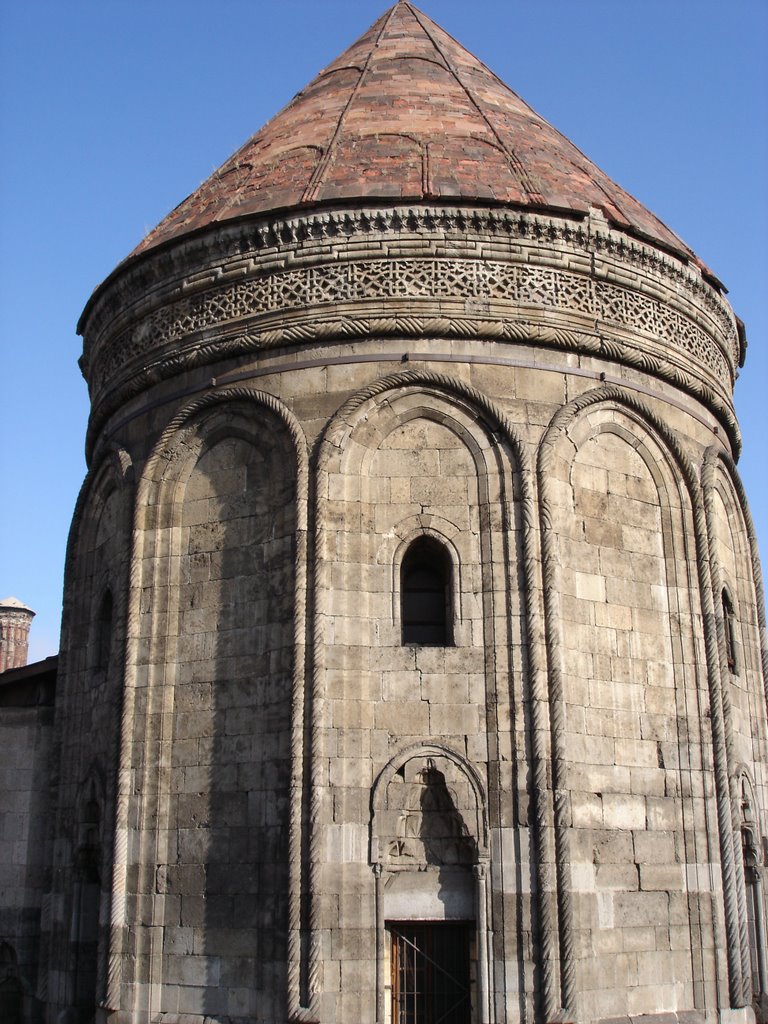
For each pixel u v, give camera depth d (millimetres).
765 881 21469
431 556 19469
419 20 29781
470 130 23641
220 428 20781
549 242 20797
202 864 18688
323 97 26000
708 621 20969
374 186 20922
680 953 18953
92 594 23328
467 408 19703
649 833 19172
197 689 19641
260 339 20406
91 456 24891
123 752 19812
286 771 17984
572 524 19766
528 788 17906
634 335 21438
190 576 20344
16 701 25969
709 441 22906
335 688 18281
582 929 17688
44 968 22156
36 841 24188
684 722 20234
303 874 17406
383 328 19859
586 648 19312
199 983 18156
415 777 18031
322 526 18938
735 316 24812
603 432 20812
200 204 23578
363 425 19578
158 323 22094
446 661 18562
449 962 17625
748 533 24438
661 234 23250
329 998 17000
